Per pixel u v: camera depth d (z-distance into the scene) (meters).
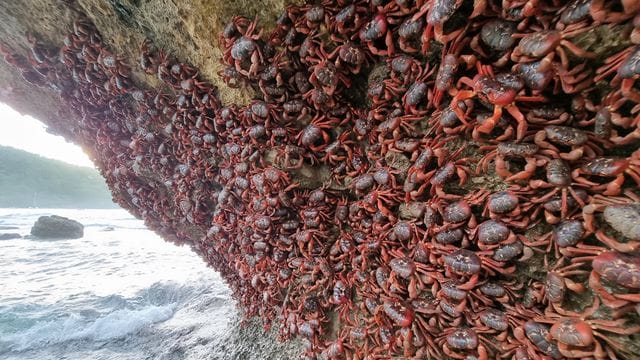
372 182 0.92
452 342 0.74
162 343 2.40
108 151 1.92
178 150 1.48
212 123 1.22
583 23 0.48
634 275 0.48
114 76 1.30
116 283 3.94
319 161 1.06
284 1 0.80
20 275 4.24
